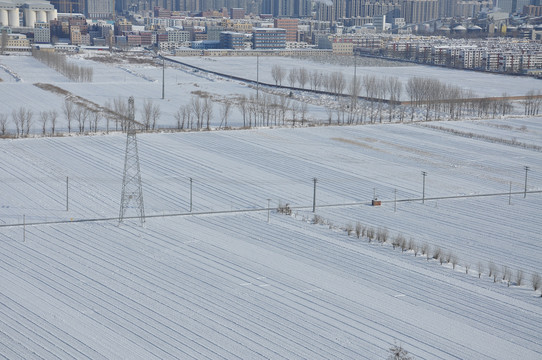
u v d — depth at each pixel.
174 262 137.12
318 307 119.00
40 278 128.25
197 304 119.12
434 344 107.44
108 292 123.00
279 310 117.56
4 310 115.38
